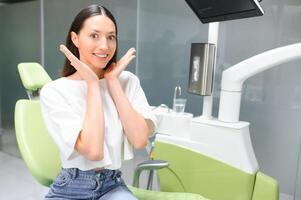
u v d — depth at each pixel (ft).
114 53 3.79
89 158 3.25
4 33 11.18
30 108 4.29
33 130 4.12
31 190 8.59
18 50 10.86
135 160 7.70
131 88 4.10
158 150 5.25
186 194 4.07
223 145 4.72
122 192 3.71
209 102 5.03
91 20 3.49
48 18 9.96
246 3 4.02
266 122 6.97
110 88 3.76
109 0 8.77
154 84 8.36
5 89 11.39
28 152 3.92
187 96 7.79
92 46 3.51
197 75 4.87
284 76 6.61
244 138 4.66
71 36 3.70
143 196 4.09
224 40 7.22
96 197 3.63
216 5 4.42
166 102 8.20
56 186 3.66
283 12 6.49
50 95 3.50
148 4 8.13
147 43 8.31
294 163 6.73
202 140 4.88
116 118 3.72
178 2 7.63
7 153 11.58
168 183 5.25
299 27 6.36
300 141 6.60
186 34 7.63
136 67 8.54
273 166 7.00
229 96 4.70
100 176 3.62
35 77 4.58
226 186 4.76
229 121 4.75
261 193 4.57
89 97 3.41
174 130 5.24
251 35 6.90
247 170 4.60
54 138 3.39
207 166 4.86
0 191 8.49
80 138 3.24
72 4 9.36
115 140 3.60
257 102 7.01
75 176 3.58
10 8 10.84
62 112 3.38
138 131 3.69
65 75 3.89
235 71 4.59
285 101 6.68
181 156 5.05
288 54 4.17
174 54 7.91
